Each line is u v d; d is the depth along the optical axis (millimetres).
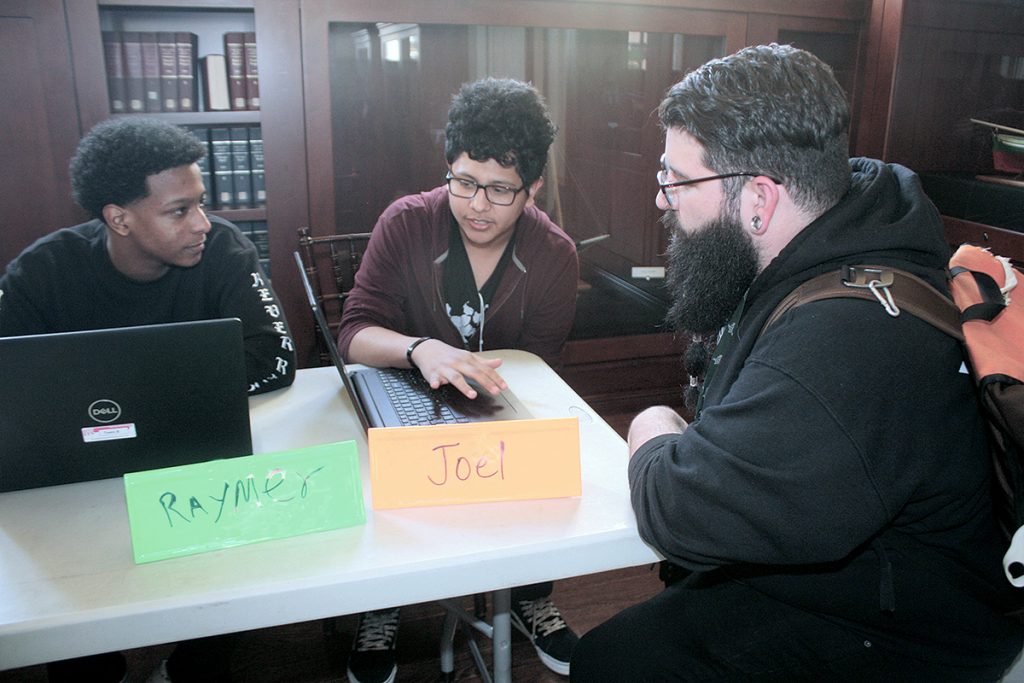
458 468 964
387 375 1344
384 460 953
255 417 1231
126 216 1320
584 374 2852
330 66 2332
